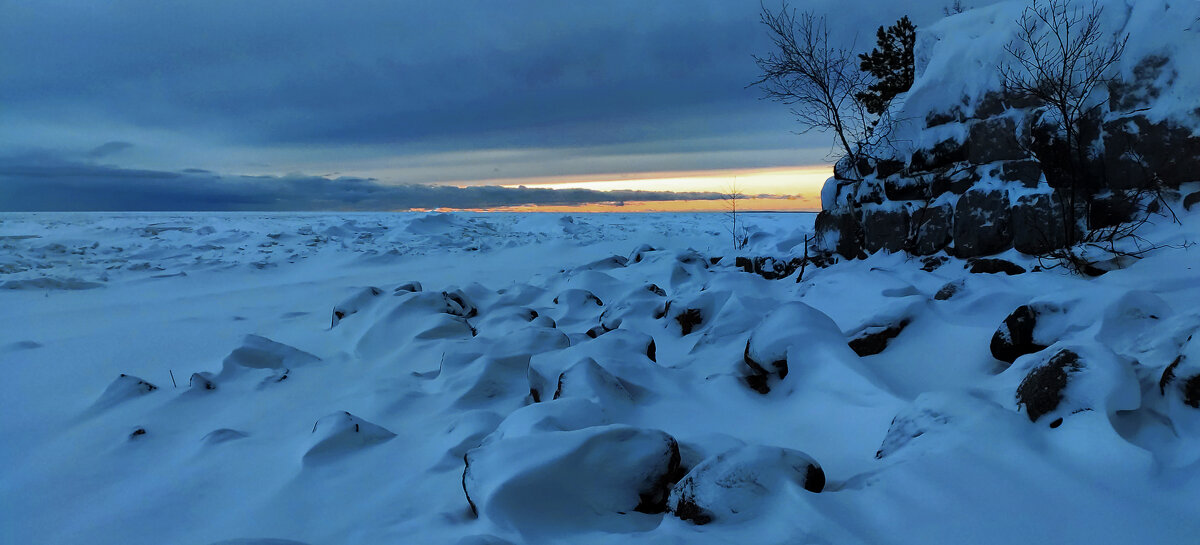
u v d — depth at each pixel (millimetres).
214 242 22906
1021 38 8391
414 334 8398
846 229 10602
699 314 8258
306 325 10539
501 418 5133
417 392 6352
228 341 9414
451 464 4441
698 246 23172
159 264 18500
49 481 4734
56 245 20984
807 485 3230
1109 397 3273
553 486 3393
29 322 11195
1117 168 7277
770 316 5719
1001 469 3080
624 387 5266
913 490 3010
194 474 4574
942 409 3641
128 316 11664
